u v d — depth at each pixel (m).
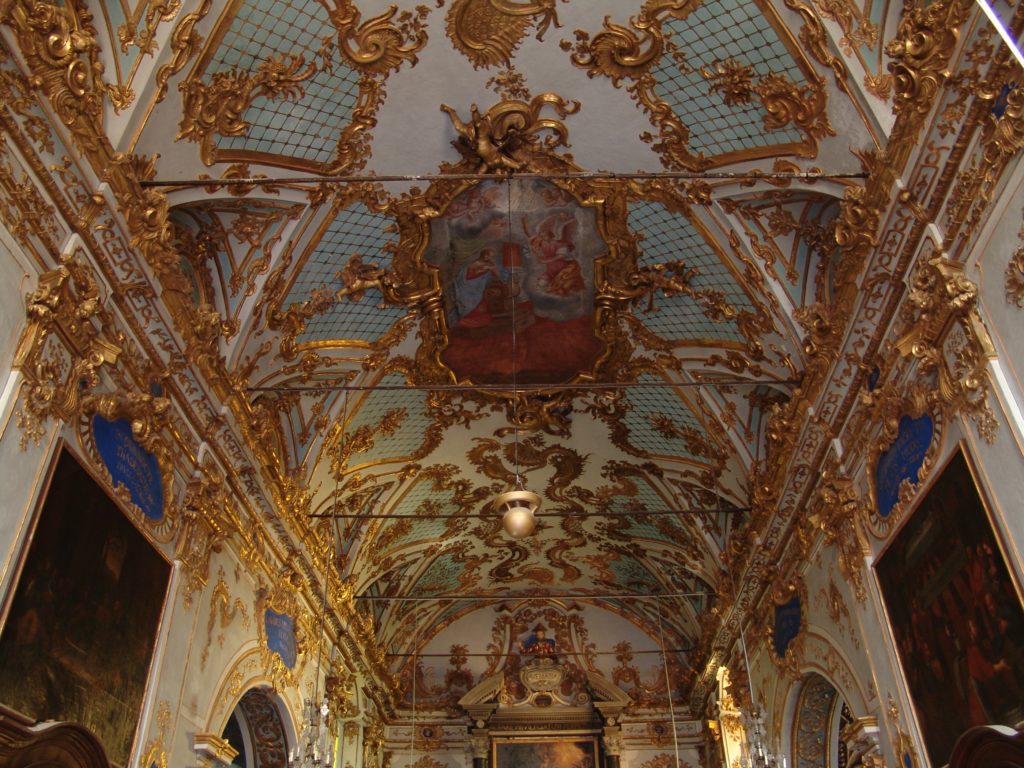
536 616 25.20
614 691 23.23
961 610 7.31
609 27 9.41
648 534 19.97
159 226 8.47
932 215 7.62
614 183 11.18
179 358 9.54
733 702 18.80
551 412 15.94
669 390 14.52
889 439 8.87
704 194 10.77
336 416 14.38
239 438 11.17
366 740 20.48
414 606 23.69
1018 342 6.37
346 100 9.93
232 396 10.80
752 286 11.33
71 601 7.14
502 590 24.36
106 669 7.71
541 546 21.84
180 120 8.74
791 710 13.27
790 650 12.98
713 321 12.54
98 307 7.63
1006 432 6.50
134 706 8.23
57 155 7.01
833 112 8.80
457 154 10.81
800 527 12.12
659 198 11.18
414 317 13.27
